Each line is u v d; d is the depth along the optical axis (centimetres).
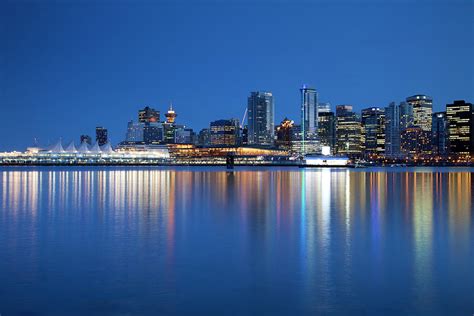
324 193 8338
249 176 18012
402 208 5647
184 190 9031
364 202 6481
